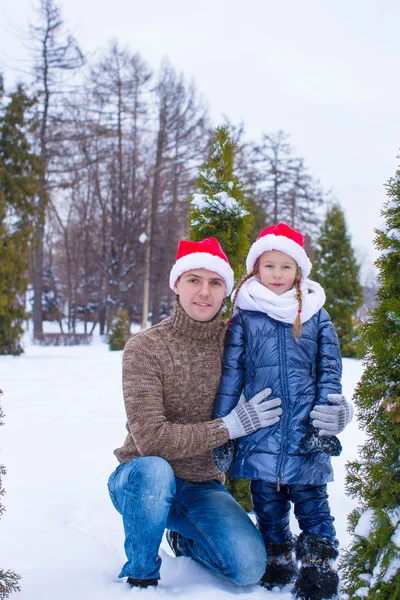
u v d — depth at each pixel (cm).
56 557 285
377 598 207
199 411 282
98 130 3048
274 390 272
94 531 334
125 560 292
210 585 258
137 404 267
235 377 279
